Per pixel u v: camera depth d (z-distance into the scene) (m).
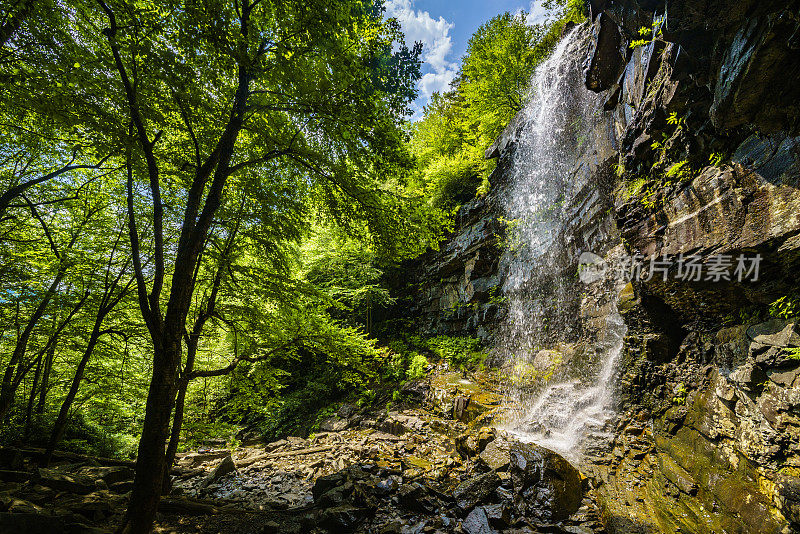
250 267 7.07
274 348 7.14
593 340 8.09
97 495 5.50
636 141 5.98
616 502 4.54
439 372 12.34
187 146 5.77
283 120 5.81
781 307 3.90
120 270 7.80
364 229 6.80
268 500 6.45
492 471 5.39
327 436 10.84
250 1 4.78
